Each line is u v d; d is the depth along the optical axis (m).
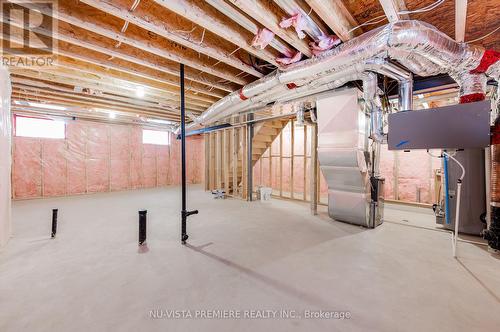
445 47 1.88
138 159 7.64
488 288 1.67
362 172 3.00
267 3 1.83
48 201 5.25
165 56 2.57
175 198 5.66
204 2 1.89
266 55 2.49
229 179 6.11
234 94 3.59
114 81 3.63
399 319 1.35
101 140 6.84
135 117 6.54
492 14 1.96
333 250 2.37
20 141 5.56
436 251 2.34
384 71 2.36
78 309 1.44
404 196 4.64
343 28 1.99
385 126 3.32
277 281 1.77
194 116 5.62
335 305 1.48
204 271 1.92
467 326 1.29
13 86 3.82
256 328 1.28
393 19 1.83
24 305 1.47
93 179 6.68
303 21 1.90
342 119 2.98
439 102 4.39
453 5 1.88
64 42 2.53
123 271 1.92
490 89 2.77
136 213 4.03
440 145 2.17
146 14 1.95
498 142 2.26
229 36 2.13
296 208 4.48
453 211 2.96
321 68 2.32
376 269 1.96
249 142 5.29
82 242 2.59
